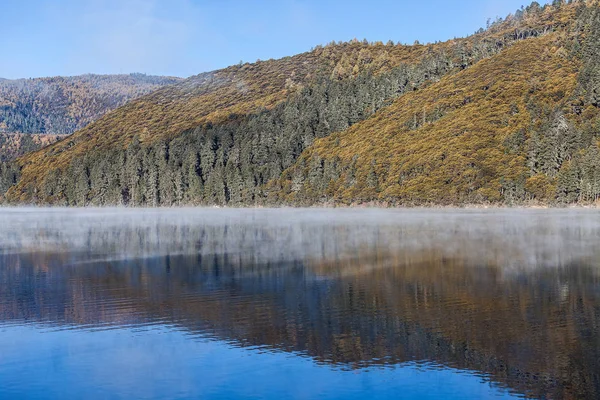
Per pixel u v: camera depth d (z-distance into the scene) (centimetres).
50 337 2562
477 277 3838
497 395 1908
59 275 4147
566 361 2184
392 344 2405
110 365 2211
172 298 3309
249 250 5441
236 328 2662
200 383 2033
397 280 3769
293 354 2303
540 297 3206
